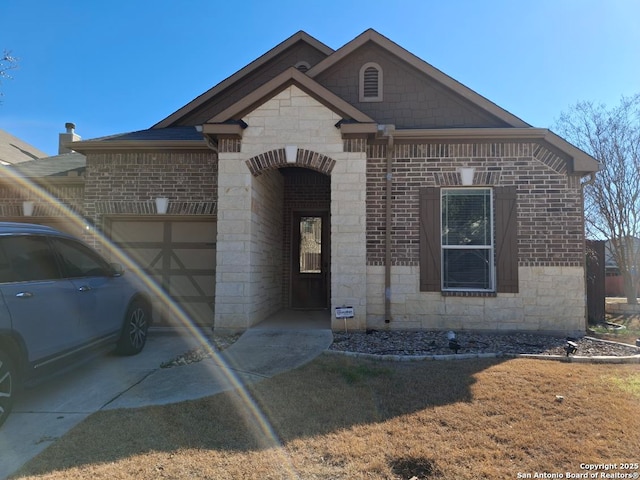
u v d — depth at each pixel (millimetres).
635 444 3592
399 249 8195
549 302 8031
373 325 8086
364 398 4629
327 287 11305
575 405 4375
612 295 22359
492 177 8211
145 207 8977
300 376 5418
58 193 9406
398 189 8297
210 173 8977
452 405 4395
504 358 6215
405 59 9227
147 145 8859
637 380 5145
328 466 3316
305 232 11484
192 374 5617
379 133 8133
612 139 14680
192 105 11383
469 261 8336
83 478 3160
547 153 8211
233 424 4062
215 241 9180
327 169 7945
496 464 3311
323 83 9539
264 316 9117
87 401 4730
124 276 6520
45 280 4738
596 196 14867
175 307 9094
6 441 3824
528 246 8109
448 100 9250
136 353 6637
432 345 6887
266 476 3178
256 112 8055
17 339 4141
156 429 3969
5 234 4434
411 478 3154
